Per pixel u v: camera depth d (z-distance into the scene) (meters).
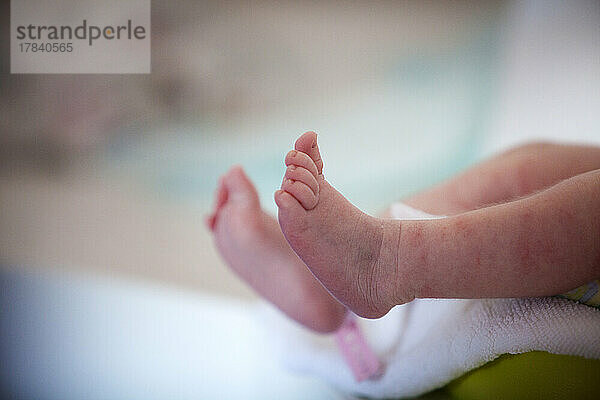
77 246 0.53
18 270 0.50
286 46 0.77
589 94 0.66
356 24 0.80
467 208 0.37
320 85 0.72
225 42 0.75
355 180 0.60
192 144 0.67
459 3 0.82
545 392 0.32
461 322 0.33
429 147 0.64
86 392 0.41
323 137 0.66
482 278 0.30
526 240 0.29
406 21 0.80
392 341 0.37
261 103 0.71
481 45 0.76
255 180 0.60
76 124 0.68
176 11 0.77
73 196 0.60
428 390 0.36
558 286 0.30
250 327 0.46
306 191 0.29
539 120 0.65
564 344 0.31
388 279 0.30
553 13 0.74
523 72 0.71
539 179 0.36
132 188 0.62
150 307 0.48
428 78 0.73
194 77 0.73
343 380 0.38
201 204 0.60
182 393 0.41
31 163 0.65
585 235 0.29
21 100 0.69
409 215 0.36
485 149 0.64
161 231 0.56
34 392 0.41
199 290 0.50
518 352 0.32
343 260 0.30
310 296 0.38
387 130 0.67
